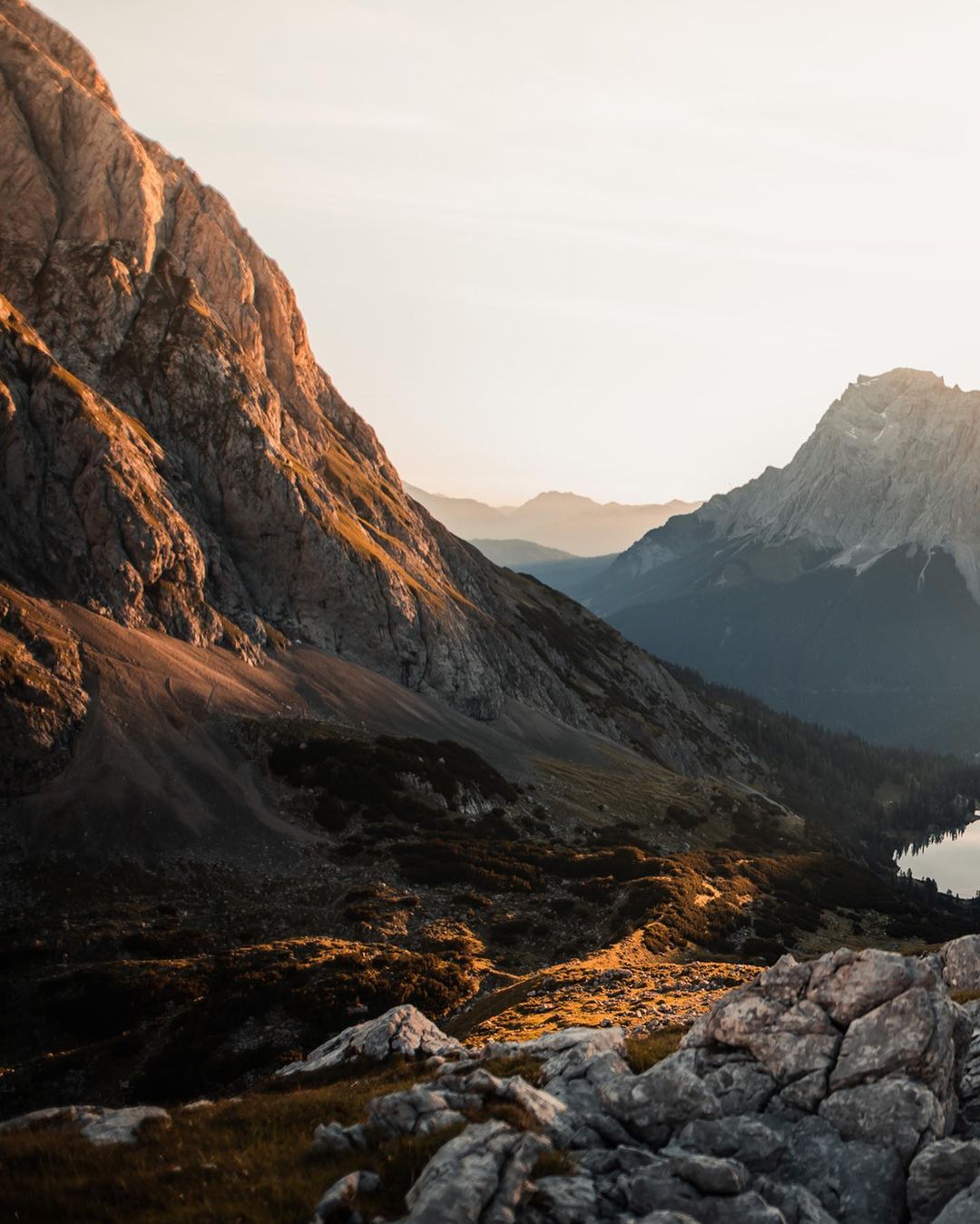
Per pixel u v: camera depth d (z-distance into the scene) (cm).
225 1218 1605
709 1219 1597
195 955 6844
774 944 8125
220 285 15762
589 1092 2145
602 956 6456
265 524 13475
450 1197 1549
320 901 7969
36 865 7794
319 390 19750
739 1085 2083
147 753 9181
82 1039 5688
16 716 8519
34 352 11562
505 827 10794
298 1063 3297
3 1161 1836
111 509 10838
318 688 12319
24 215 13825
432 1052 3088
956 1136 2006
